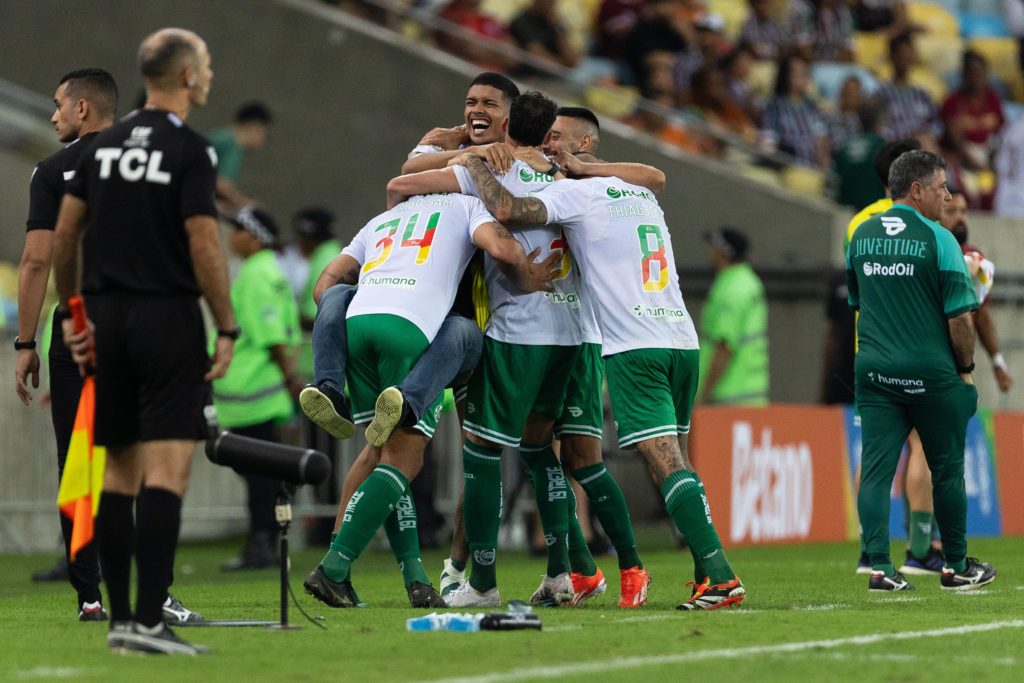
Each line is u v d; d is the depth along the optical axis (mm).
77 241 18406
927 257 26922
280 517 20031
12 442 44469
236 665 16750
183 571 37656
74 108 23281
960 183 65062
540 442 24906
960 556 28109
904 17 71938
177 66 18297
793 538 45125
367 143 55125
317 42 54938
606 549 41688
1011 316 57812
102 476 17984
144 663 16922
